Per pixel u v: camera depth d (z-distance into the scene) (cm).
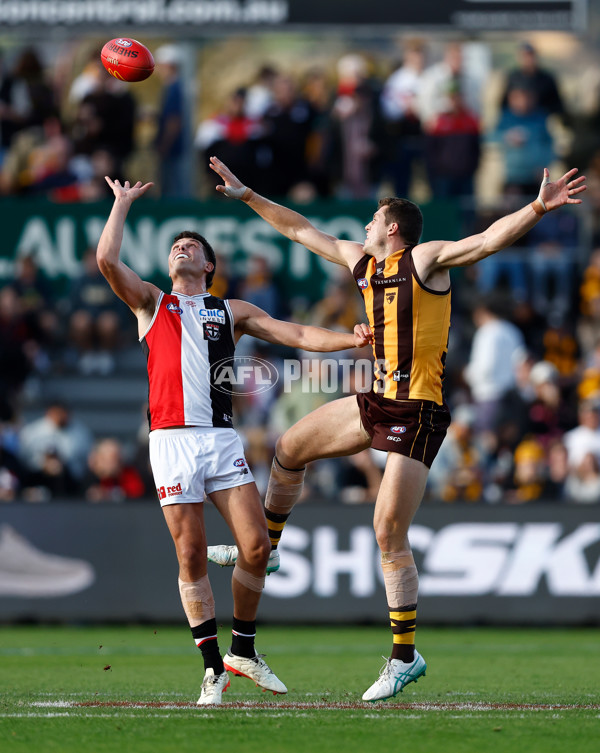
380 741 1410
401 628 1775
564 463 3897
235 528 1741
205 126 5034
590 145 4991
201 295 1831
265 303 4450
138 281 1800
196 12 4722
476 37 5644
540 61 6631
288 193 4891
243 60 6444
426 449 1783
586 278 4734
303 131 4897
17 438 4234
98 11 4722
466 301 4709
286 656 2781
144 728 1502
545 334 4538
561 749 1366
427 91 4984
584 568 3509
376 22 4697
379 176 4950
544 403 4144
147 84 5519
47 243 4556
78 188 4947
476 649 2948
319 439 1873
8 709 1708
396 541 1775
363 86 4944
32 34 4725
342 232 4450
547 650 2925
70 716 1619
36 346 4550
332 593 3525
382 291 1825
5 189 5025
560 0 4650
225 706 1744
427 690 2052
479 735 1462
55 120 5156
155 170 5062
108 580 3544
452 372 4434
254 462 4109
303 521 3553
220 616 3469
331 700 1856
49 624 3541
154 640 3159
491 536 3528
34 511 3572
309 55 6462
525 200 4891
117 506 3569
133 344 4653
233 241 4488
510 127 4972
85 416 4600
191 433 1744
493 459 4078
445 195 4894
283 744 1384
